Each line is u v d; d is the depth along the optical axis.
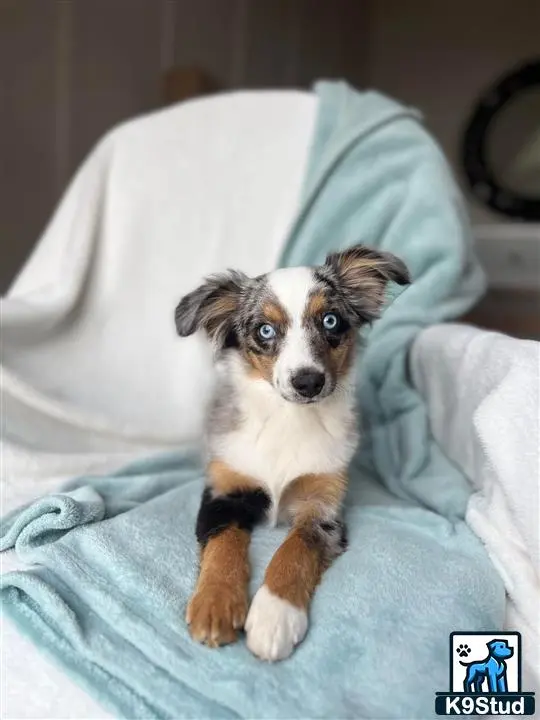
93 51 0.83
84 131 0.83
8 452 0.48
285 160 0.64
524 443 0.35
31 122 0.76
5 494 0.46
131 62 0.90
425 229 0.59
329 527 0.40
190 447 0.58
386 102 0.63
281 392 0.40
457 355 0.49
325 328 0.43
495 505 0.41
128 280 0.62
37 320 0.55
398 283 0.45
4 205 0.73
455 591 0.35
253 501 0.43
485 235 1.15
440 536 0.41
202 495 0.44
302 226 0.62
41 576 0.34
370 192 0.60
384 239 0.60
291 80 1.27
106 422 0.55
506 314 1.13
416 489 0.47
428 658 0.31
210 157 0.65
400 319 0.57
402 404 0.55
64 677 0.31
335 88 0.65
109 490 0.47
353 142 0.60
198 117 0.66
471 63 1.34
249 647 0.31
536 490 0.34
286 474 0.43
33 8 0.74
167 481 0.49
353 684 0.30
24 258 0.77
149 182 0.64
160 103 0.95
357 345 0.47
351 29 1.40
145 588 0.34
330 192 0.61
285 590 0.33
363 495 0.49
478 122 1.30
